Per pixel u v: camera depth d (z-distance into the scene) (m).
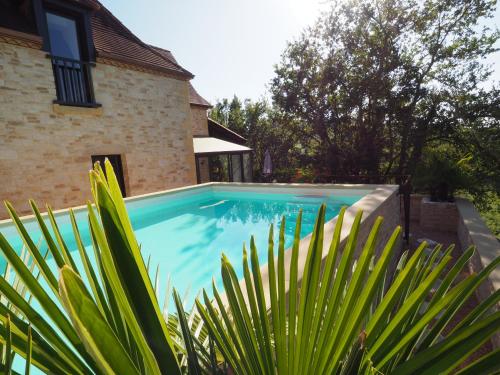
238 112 32.69
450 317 1.01
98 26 12.12
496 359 0.76
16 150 8.82
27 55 8.95
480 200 15.42
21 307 0.77
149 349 0.70
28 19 9.26
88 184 10.64
